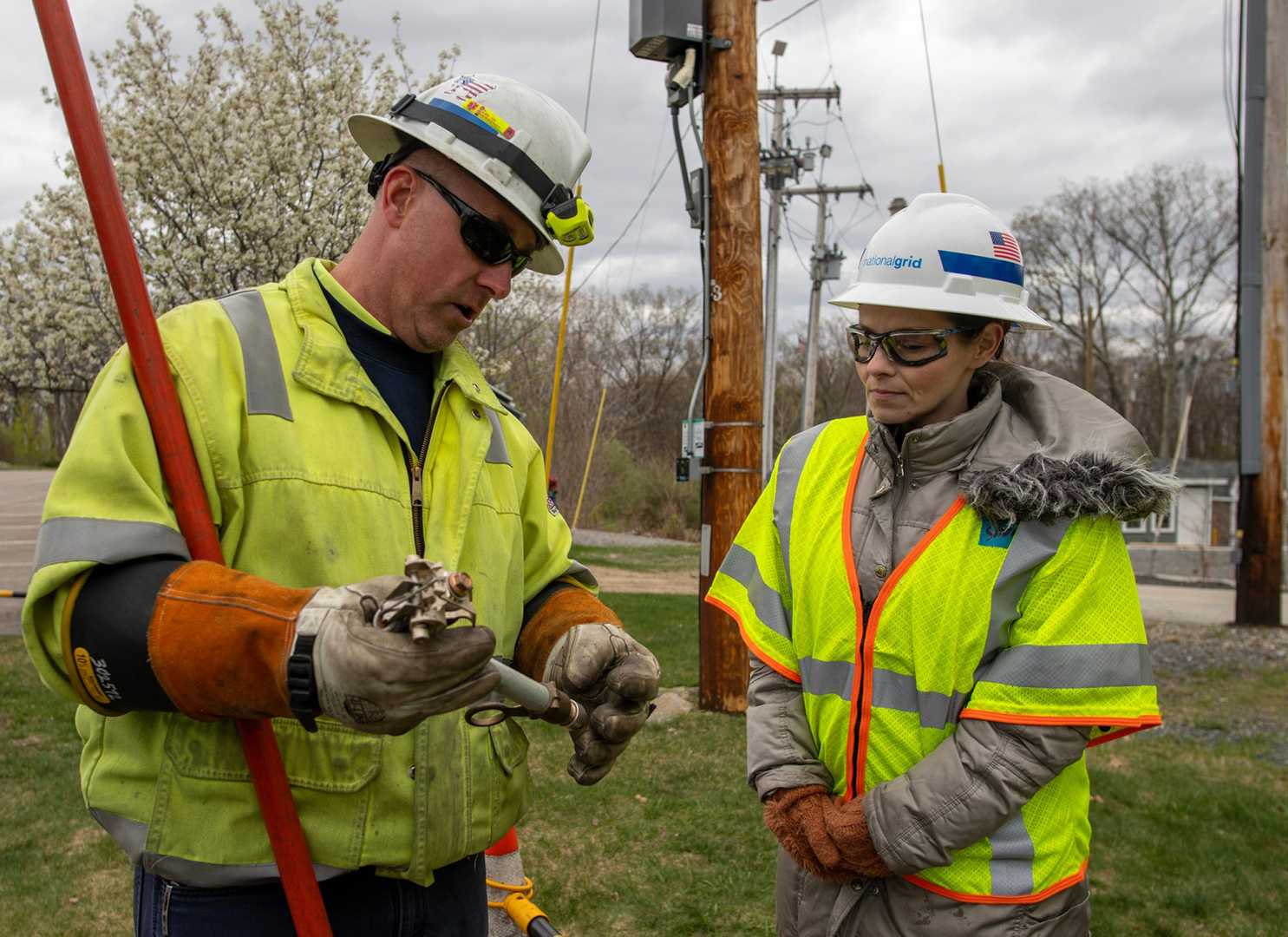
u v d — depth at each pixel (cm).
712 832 430
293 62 1070
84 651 125
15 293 1157
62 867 396
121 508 131
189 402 140
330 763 143
